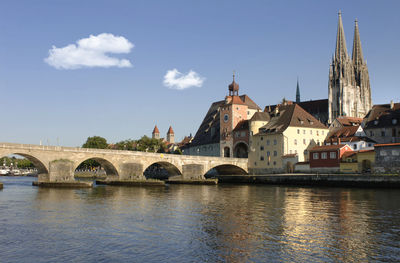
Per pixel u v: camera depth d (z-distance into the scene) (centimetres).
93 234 3466
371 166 9775
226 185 10881
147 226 3831
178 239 3278
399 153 8956
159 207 5269
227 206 5378
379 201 5916
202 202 5897
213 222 4053
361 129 13012
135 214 4606
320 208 5131
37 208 5122
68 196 6838
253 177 11650
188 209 5062
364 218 4303
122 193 7606
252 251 2916
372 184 8494
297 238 3312
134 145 19438
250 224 3941
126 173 10975
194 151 18162
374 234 3469
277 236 3388
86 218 4303
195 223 3997
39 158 9425
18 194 7188
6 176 19988
